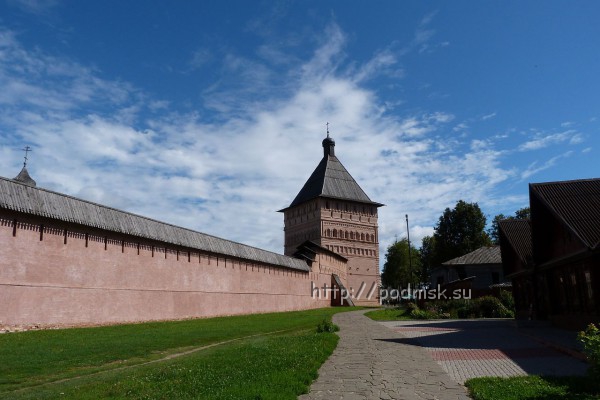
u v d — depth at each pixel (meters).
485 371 12.57
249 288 45.25
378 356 15.56
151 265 31.97
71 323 25.09
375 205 90.75
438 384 10.96
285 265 53.28
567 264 24.25
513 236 34.31
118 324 28.09
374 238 89.56
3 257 21.88
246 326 29.03
